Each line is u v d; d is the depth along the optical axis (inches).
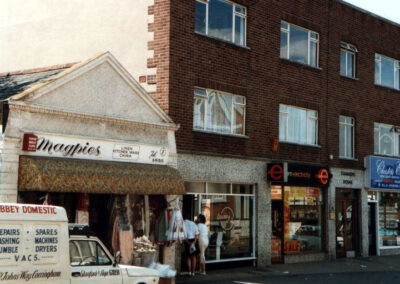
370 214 1020.5
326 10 927.7
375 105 1023.6
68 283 369.7
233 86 757.9
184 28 698.2
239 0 775.7
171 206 647.8
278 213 832.3
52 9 796.6
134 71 703.7
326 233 908.6
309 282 657.6
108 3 741.3
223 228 746.2
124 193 568.7
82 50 758.5
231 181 747.4
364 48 1006.4
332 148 922.7
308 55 895.7
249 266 775.1
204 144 711.7
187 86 695.7
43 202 527.5
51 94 536.1
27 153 513.0
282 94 835.4
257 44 798.5
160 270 513.3
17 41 825.5
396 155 1069.8
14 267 338.3
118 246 584.4
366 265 869.2
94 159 571.8
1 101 502.9
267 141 805.2
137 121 615.5
